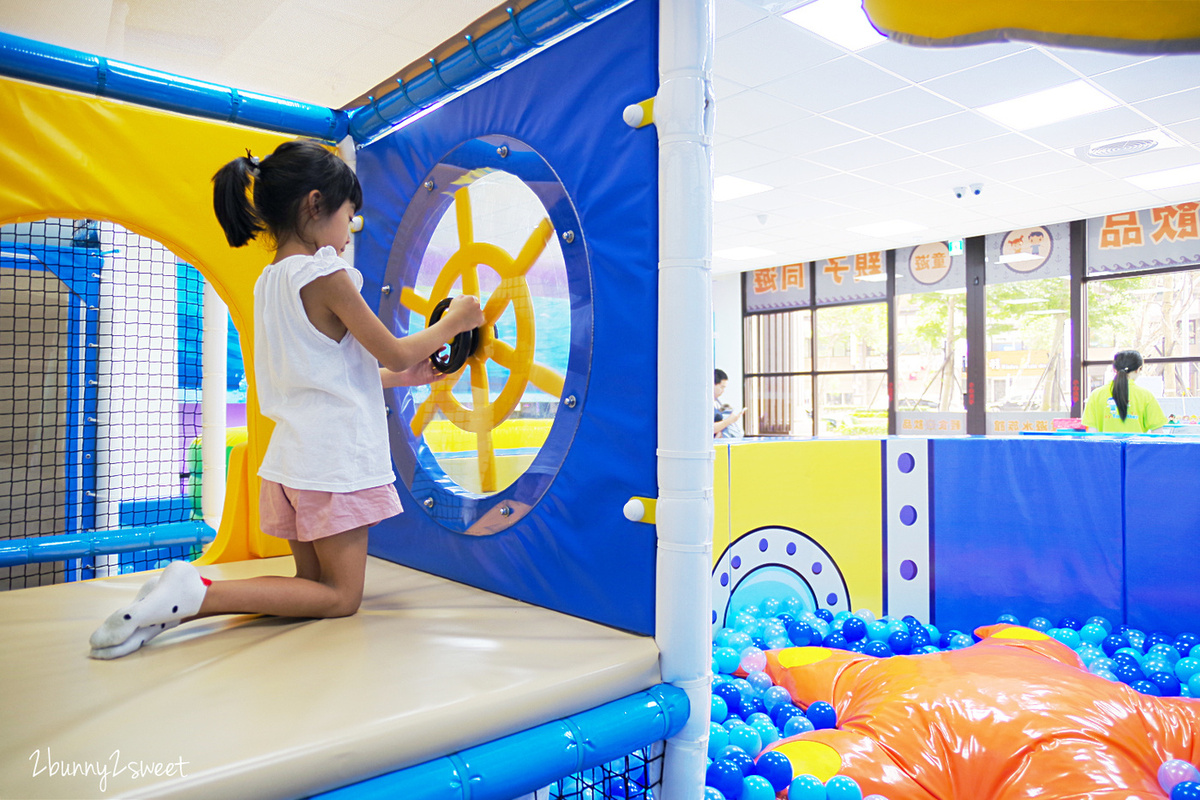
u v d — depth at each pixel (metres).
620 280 1.37
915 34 1.90
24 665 1.13
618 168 1.37
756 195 6.61
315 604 1.38
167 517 3.03
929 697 1.70
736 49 3.96
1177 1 1.62
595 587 1.41
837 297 9.28
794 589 2.86
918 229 7.85
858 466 2.98
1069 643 2.55
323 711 0.95
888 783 1.53
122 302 2.90
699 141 1.25
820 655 2.23
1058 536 2.86
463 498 1.74
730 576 2.71
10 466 2.71
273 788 0.83
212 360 2.38
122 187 1.84
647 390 1.32
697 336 1.25
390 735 0.92
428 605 1.53
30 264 2.75
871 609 2.99
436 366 1.71
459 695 1.01
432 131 1.89
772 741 1.90
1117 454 2.76
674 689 1.24
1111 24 1.71
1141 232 7.10
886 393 8.88
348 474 1.37
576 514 1.45
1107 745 1.50
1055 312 7.64
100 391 2.86
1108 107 4.71
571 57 1.48
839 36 3.81
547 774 1.04
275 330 1.39
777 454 2.83
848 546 2.96
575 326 1.47
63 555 2.06
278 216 1.42
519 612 1.48
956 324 8.34
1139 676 2.18
